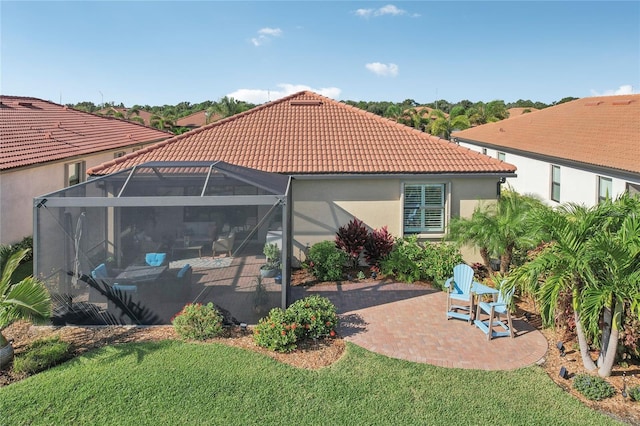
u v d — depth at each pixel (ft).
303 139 67.67
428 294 49.67
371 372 32.30
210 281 48.37
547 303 31.27
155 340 36.73
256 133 70.03
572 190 86.07
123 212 50.42
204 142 66.80
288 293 45.34
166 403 27.96
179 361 33.01
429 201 60.54
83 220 43.60
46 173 71.92
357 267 58.90
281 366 32.68
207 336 36.99
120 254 50.42
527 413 27.61
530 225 36.42
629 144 78.28
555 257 30.68
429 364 33.73
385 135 69.31
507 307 38.37
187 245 57.06
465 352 35.83
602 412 27.94
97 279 39.73
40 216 38.50
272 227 58.54
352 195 59.62
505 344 37.35
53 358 32.45
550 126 116.88
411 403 28.48
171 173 48.88
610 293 28.50
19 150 68.69
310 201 59.52
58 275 39.58
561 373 32.24
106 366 32.24
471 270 42.91
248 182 45.83
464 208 60.08
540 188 98.12
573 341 37.42
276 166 58.85
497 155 123.13
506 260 49.80
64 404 27.76
